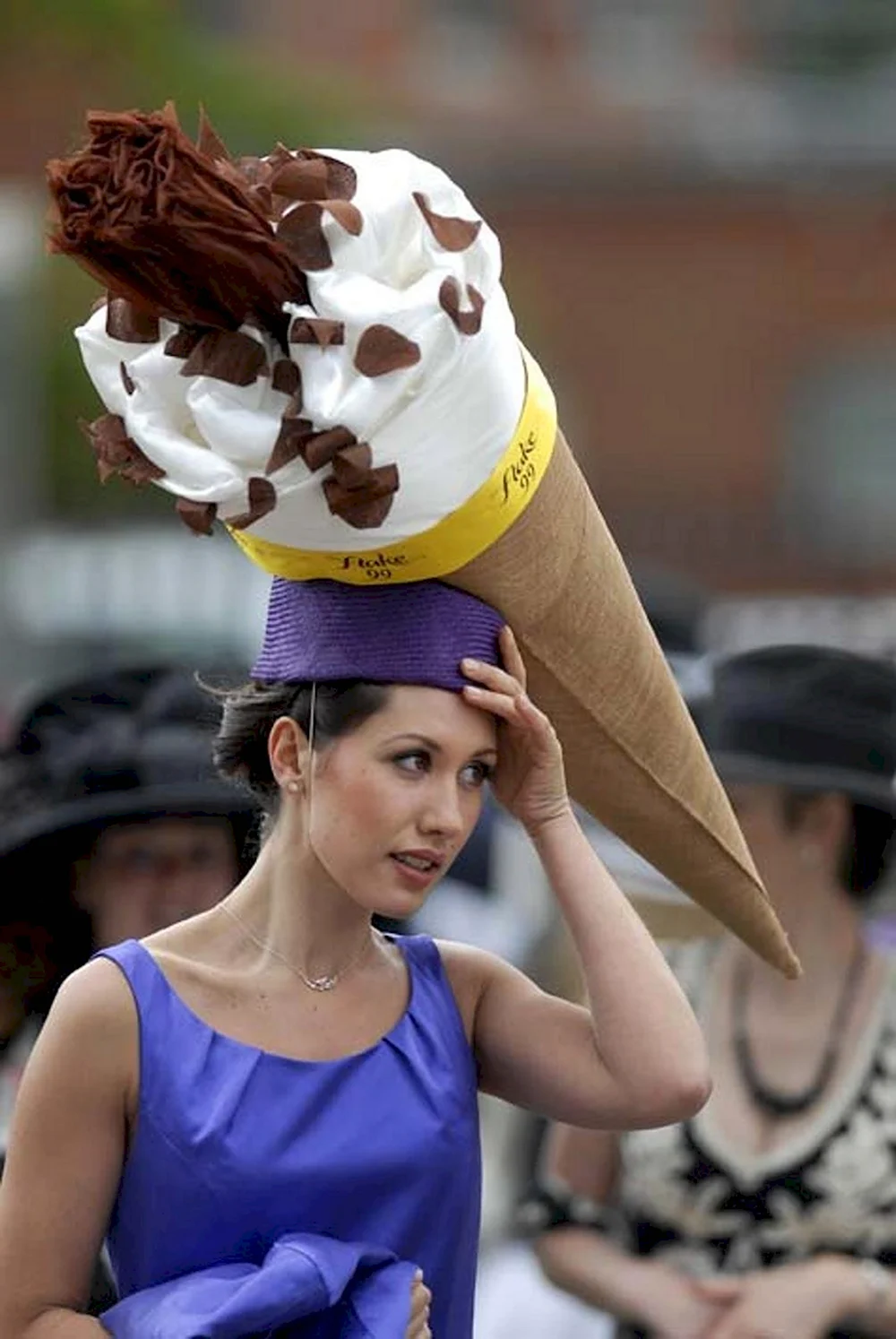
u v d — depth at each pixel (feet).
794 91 195.62
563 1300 34.88
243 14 188.85
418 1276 19.70
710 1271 29.55
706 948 30.25
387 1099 19.99
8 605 102.47
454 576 19.57
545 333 179.32
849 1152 29.22
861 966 29.99
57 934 29.32
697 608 47.37
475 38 193.47
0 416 122.01
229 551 103.91
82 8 141.69
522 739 20.30
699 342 180.55
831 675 30.53
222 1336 18.76
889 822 30.22
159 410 18.98
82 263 18.57
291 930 20.18
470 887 52.19
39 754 29.53
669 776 20.99
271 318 18.69
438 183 18.78
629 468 180.86
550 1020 20.93
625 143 179.73
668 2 196.75
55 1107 19.54
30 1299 19.60
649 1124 20.54
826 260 179.83
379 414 18.34
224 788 28.94
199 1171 19.44
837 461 180.65
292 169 18.42
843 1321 28.94
